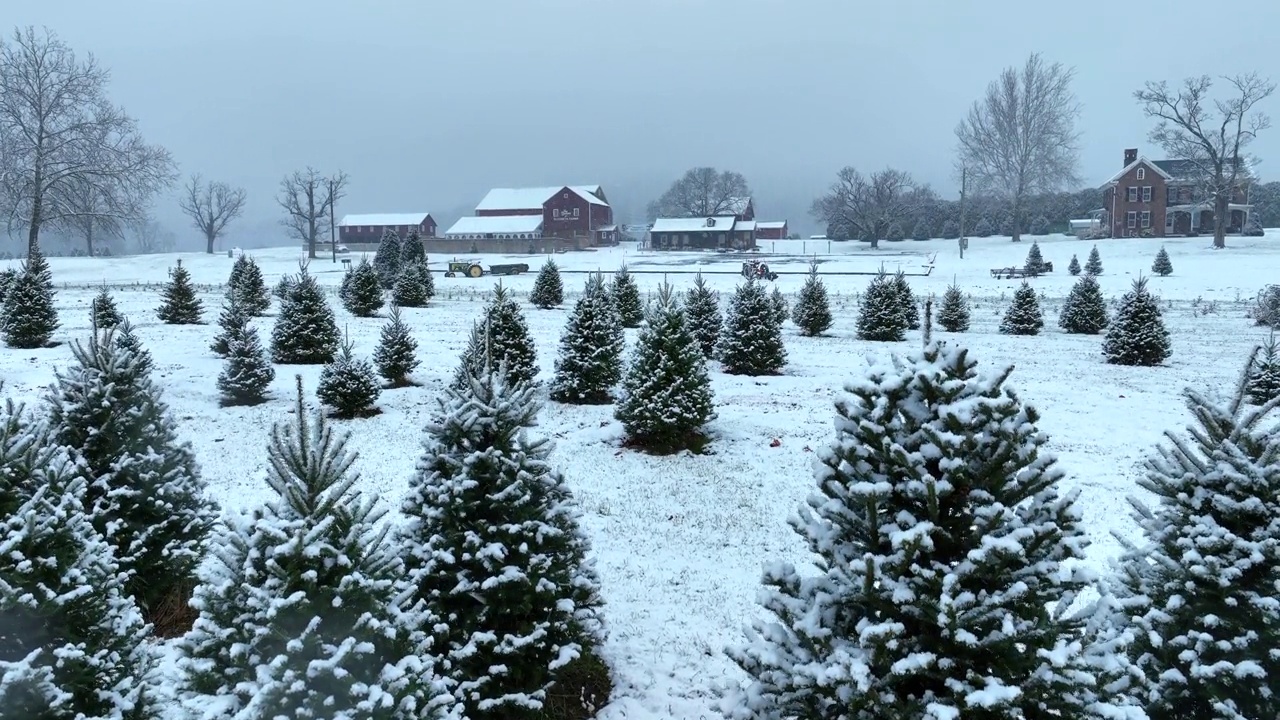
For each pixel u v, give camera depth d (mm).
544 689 6535
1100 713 4539
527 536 6617
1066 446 16422
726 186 123562
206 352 26703
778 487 14266
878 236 99312
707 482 14531
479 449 6801
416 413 19750
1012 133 85312
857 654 4730
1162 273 53844
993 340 31766
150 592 8516
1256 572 5309
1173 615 5496
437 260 84188
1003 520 4777
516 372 20219
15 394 20172
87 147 61594
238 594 4902
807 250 93125
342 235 112125
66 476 6434
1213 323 35406
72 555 5766
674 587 10258
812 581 5270
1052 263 65125
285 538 4789
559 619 6844
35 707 5082
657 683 7902
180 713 6512
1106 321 33938
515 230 103812
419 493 6883
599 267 71062
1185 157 73062
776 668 5098
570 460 15797
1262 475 5324
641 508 13234
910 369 4949
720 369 25078
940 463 4629
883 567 4656
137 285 51312
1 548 5254
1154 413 19047
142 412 8609
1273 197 95688
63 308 37125
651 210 145750
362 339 30281
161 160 65438
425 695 5184
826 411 19453
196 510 8938
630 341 30438
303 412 5188
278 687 4457
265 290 39438
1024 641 4520
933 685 4691
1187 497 5680
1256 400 19672
